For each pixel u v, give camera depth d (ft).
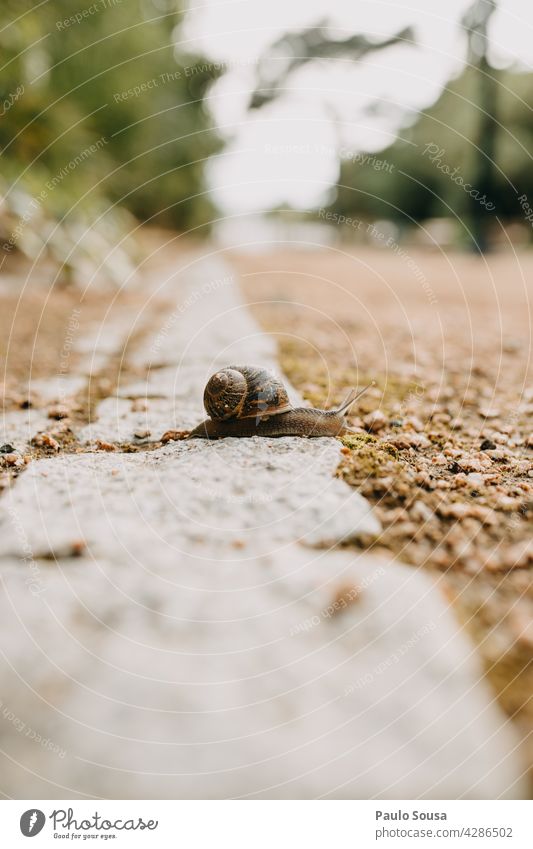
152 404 1.30
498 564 0.84
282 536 0.84
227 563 0.80
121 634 0.73
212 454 0.99
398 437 1.14
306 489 0.91
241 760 0.63
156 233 6.48
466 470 1.04
